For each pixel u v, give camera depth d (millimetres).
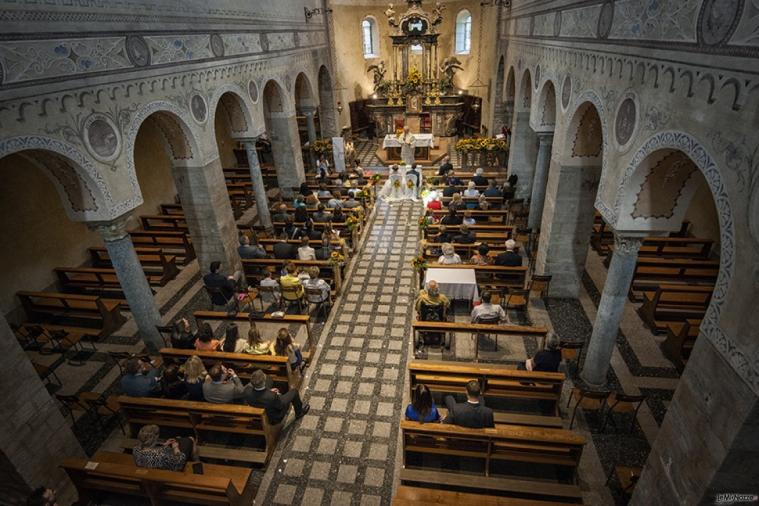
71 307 10766
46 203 12180
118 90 7785
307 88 19875
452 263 10398
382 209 17078
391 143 22562
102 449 7340
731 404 3832
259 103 14148
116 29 7648
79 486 5949
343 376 8688
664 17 5160
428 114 26234
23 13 5840
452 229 12625
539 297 10922
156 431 5672
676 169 5805
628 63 6168
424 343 9430
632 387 8047
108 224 7906
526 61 13773
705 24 4340
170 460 5621
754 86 3619
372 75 27797
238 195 18344
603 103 7109
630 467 6320
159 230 15602
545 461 6059
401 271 12562
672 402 4777
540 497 6043
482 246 10406
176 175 10984
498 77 20422
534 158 16375
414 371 7211
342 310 10844
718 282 4129
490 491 6211
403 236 14742
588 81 7832
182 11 9695
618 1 6477
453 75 25859
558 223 10062
